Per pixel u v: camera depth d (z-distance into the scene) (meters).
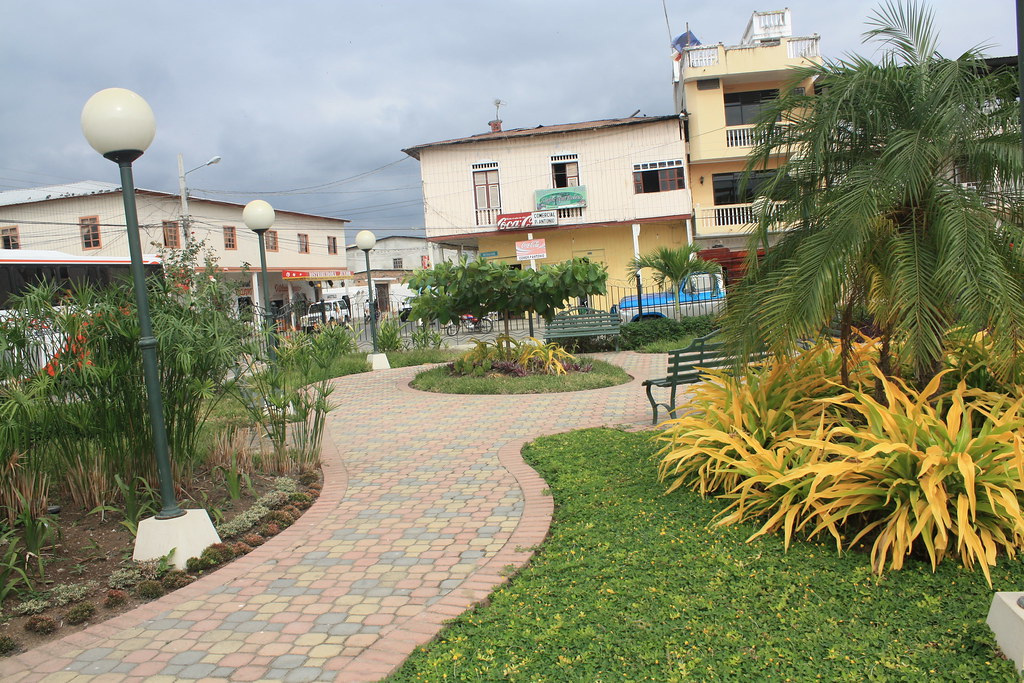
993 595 3.44
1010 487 3.86
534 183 30.56
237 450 6.65
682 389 10.08
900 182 4.41
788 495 4.37
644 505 5.09
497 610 3.74
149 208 34.53
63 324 5.31
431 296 12.98
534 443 7.26
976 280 4.12
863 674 2.96
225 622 3.90
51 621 3.93
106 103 4.54
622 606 3.67
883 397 5.32
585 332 15.63
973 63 4.69
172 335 5.61
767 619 3.45
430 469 6.75
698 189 31.73
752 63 30.00
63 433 5.39
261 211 10.55
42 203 34.94
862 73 4.76
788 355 5.20
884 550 3.82
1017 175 4.52
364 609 3.96
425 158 30.61
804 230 5.11
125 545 4.99
